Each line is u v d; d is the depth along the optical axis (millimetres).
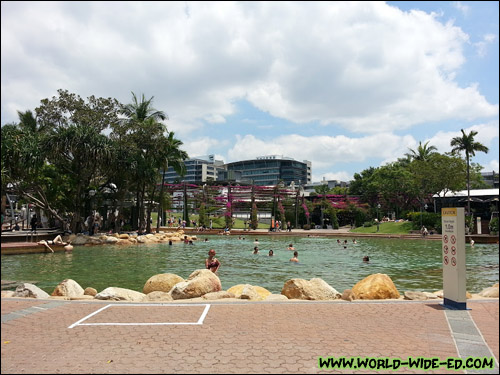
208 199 62344
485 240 39281
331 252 28406
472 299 9055
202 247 31844
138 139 41438
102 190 43781
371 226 63406
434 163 60469
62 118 39656
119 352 5473
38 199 39031
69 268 18391
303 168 187000
